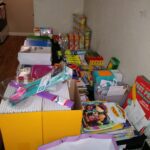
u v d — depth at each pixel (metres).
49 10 2.82
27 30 5.01
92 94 1.56
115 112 1.22
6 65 3.30
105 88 1.47
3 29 4.39
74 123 0.92
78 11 2.89
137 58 1.35
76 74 1.77
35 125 0.89
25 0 4.70
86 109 1.22
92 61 2.04
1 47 4.09
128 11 1.46
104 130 1.10
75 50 2.34
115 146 0.94
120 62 1.65
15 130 0.89
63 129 0.93
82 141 0.94
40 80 1.05
